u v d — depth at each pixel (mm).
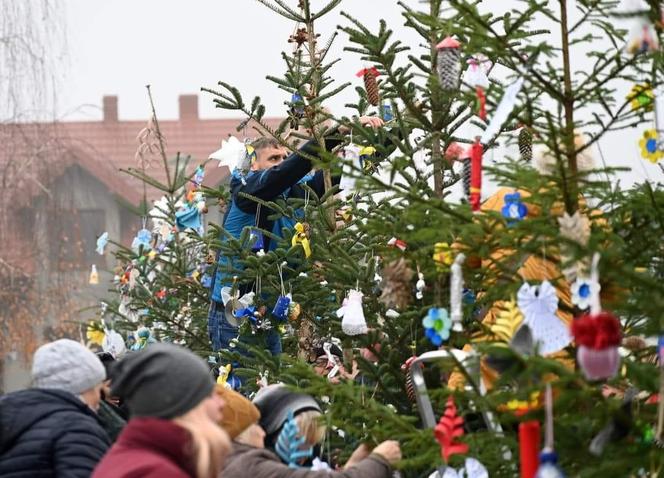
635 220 7410
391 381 10734
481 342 7168
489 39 7562
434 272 7707
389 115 12047
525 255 7406
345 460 9719
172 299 16938
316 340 12203
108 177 56500
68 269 43719
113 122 65312
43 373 7867
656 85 7473
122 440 6297
